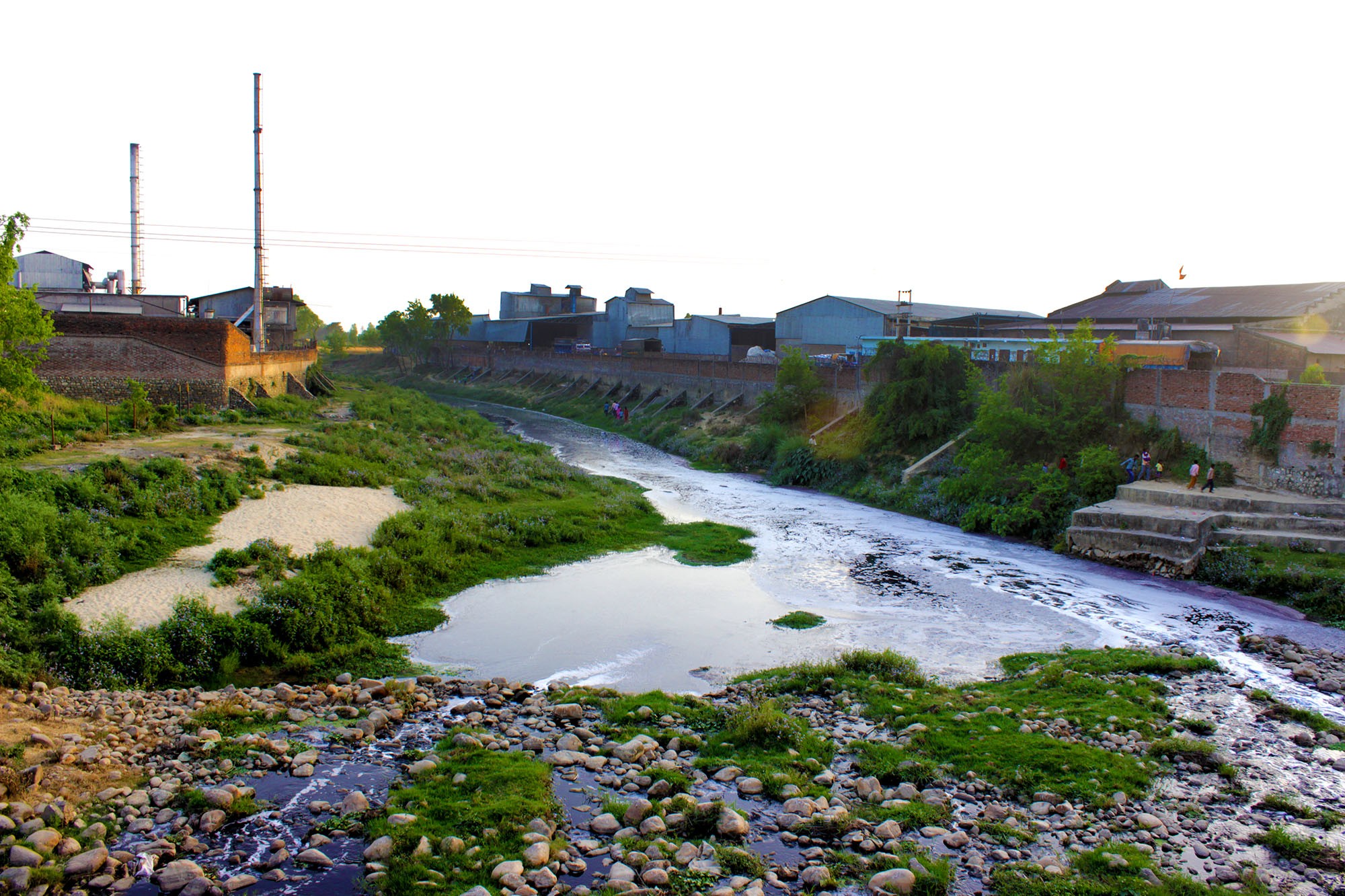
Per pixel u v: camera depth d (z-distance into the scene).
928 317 68.81
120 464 28.95
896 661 20.75
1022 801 14.11
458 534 30.73
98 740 14.81
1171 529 30.44
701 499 44.59
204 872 11.41
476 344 117.12
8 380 26.70
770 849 12.55
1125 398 39.78
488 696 18.73
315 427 47.56
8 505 22.44
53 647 18.03
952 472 42.34
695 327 89.62
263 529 28.41
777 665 21.39
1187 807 13.96
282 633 21.05
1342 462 31.12
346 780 14.31
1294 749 16.23
